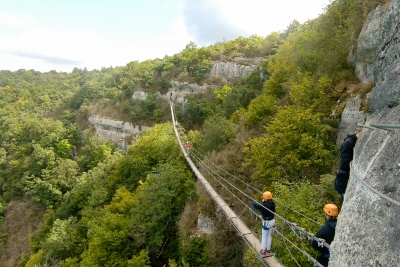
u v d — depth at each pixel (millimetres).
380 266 3768
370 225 4180
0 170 61188
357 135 6422
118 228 23156
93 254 21656
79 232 29484
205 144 28000
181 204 23875
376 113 6082
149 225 22141
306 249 10641
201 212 19969
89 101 76625
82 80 120812
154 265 22156
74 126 69000
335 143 16047
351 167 5590
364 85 14820
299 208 11562
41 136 66688
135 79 69438
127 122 62844
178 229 22250
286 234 11133
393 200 3750
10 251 40750
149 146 37062
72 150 64688
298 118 15773
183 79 64062
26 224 44594
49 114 84688
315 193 12570
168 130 41875
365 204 4477
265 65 43688
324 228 6164
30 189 50875
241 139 23438
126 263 20891
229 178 20750
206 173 22641
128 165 36469
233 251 16891
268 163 16156
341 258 4812
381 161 4414
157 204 23125
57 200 46156
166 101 64000
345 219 5047
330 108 16812
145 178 33312
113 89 72625
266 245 9188
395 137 4312
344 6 18969
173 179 25016
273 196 15047
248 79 45188
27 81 140875
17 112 90125
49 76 159250
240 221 12883
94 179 39312
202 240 18734
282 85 26109
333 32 19000
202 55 66125
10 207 50531
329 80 16984
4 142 71375
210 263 17562
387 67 6238
